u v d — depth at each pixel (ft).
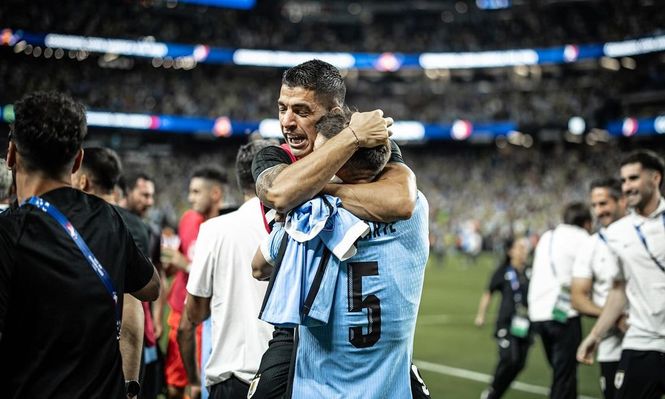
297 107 8.46
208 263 10.91
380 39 160.35
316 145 7.81
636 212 14.84
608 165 141.59
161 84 141.28
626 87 139.23
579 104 142.92
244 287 10.73
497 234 126.93
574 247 19.77
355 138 7.23
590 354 15.30
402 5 158.81
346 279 7.39
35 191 7.64
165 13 142.92
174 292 17.62
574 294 17.98
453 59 146.30
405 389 7.80
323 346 7.47
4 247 7.06
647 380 14.30
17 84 121.08
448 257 123.44
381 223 7.50
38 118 7.48
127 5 136.05
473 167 156.04
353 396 7.41
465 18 158.61
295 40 157.79
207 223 11.23
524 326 21.43
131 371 9.33
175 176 137.80
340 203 7.38
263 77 153.58
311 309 7.14
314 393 7.46
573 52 135.64
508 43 152.25
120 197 16.58
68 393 7.07
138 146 139.23
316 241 7.34
